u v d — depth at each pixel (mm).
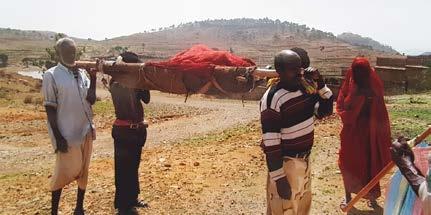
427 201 3021
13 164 11469
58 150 5738
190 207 6699
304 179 4348
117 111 6238
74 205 6805
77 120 5836
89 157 6129
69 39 5785
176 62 5004
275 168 4152
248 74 4602
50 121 5688
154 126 19016
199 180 8070
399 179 3943
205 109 27219
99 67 5660
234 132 14461
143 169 8930
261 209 6625
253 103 32188
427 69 27141
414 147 3949
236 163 9273
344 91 6441
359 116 6301
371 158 6266
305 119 4238
